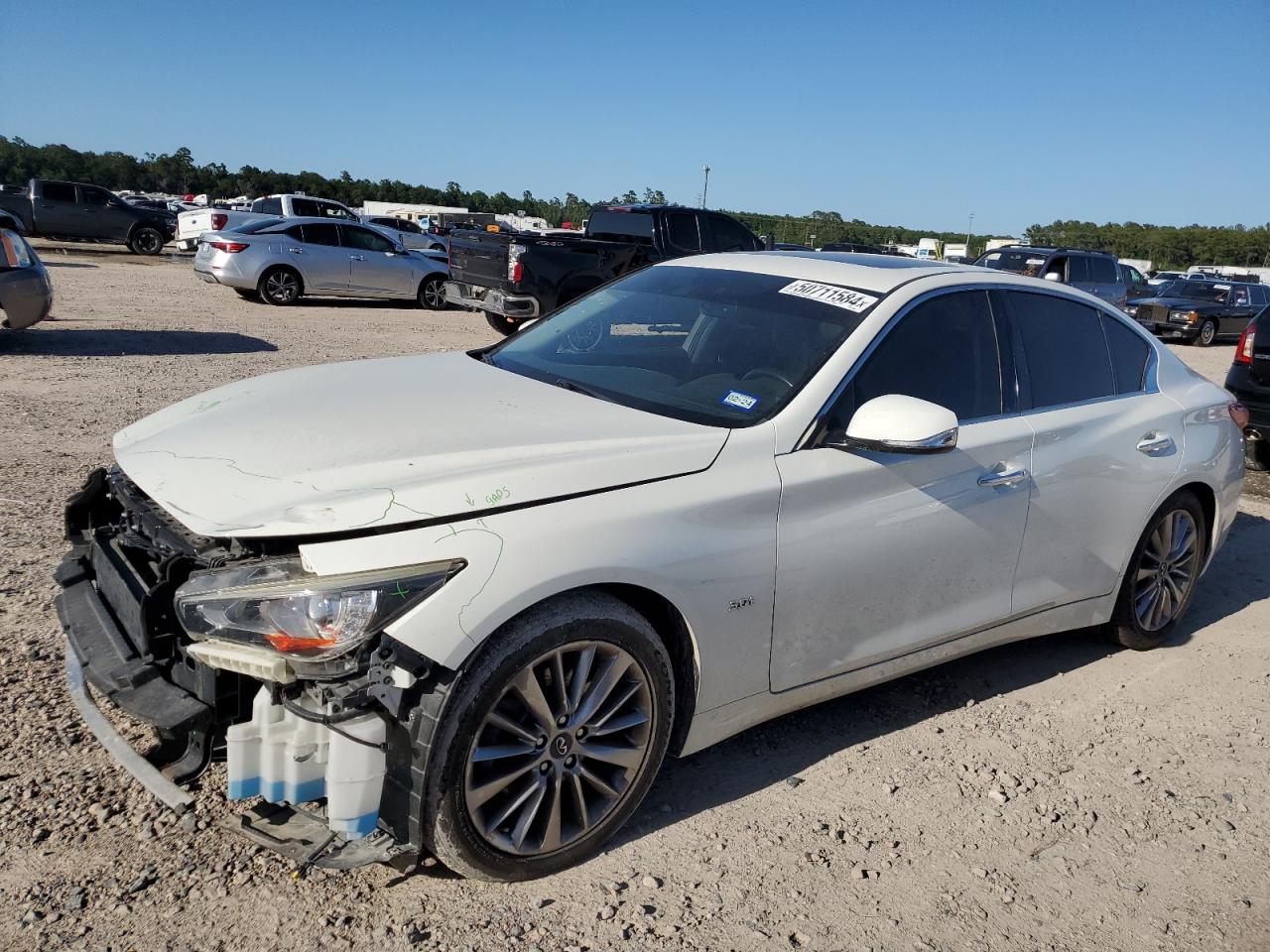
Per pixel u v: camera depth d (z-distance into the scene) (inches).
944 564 141.3
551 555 102.2
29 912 96.9
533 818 106.6
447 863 103.0
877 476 130.5
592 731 110.0
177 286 753.0
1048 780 138.6
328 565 94.7
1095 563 167.2
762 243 639.1
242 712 102.5
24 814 110.9
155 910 98.7
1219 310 873.5
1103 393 171.5
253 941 95.8
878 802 130.1
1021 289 161.8
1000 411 151.5
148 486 110.1
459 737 98.2
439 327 608.1
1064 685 170.2
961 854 120.7
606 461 111.5
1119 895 115.7
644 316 154.9
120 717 130.2
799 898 110.0
